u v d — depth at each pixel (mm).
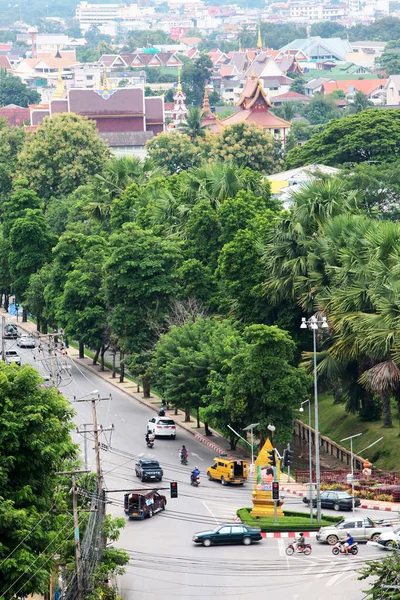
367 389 174625
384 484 165250
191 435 194375
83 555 109812
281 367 175375
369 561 122312
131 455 179625
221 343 188500
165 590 126812
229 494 164625
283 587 127375
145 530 148500
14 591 96625
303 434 198625
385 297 168875
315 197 198500
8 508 97750
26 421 102375
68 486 124750
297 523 148750
